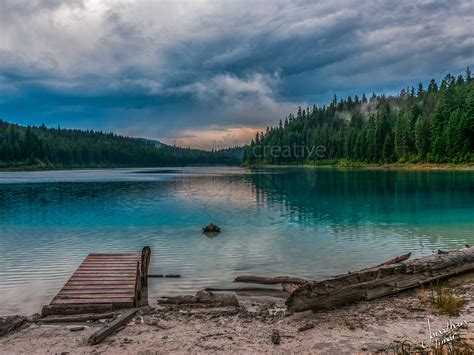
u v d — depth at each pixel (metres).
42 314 8.36
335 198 33.59
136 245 16.33
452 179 53.72
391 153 99.44
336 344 6.31
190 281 11.23
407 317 7.39
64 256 14.47
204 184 48.50
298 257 13.93
